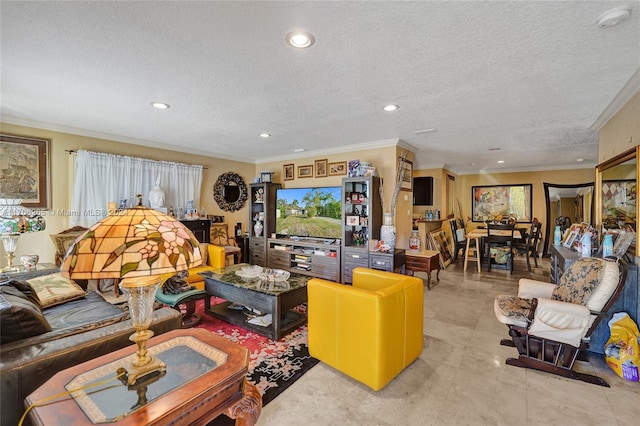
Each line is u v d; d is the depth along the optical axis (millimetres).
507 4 1382
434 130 3762
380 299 1876
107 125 3631
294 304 2812
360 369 1971
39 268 2953
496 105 2809
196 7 1425
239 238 5801
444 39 1694
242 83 2342
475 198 8055
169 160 4879
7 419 1203
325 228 4863
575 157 5797
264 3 1391
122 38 1715
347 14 1474
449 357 2402
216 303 3652
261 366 2240
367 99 2674
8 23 1559
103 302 2516
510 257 5551
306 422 1662
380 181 4391
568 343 2076
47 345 1378
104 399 997
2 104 2873
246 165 6207
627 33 1601
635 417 1718
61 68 2098
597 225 3131
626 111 2529
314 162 5301
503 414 1740
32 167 3518
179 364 1207
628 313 2332
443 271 5598
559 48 1776
